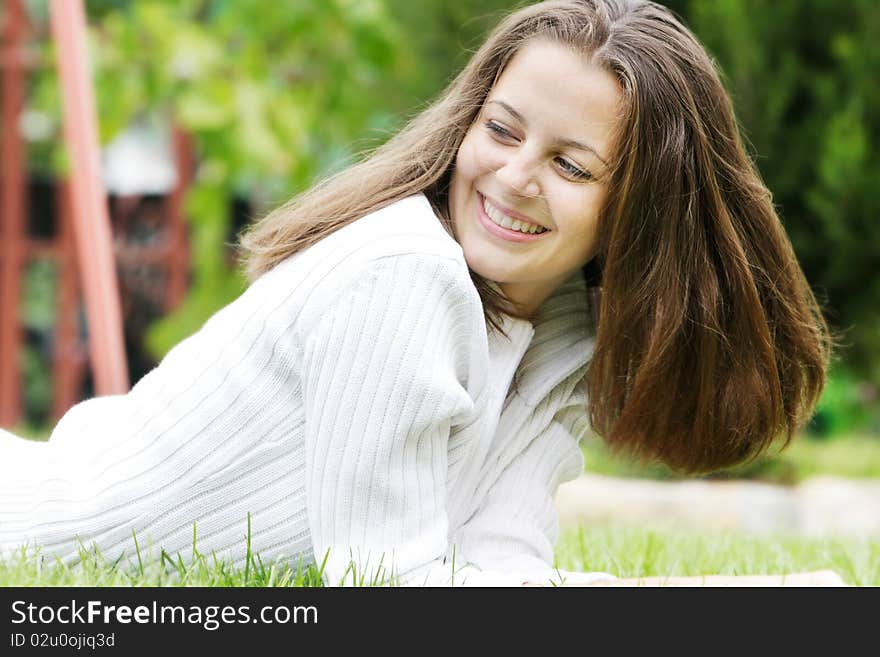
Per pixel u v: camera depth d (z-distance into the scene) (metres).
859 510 11.65
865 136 13.48
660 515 11.09
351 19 13.97
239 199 17.56
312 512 4.23
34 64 16.25
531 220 4.32
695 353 4.66
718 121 4.55
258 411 4.32
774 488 12.29
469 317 4.25
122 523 4.36
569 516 10.74
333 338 4.14
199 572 4.27
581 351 4.80
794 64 13.61
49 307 18.03
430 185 4.51
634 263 4.46
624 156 4.29
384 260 4.16
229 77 14.07
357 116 14.57
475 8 13.88
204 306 15.70
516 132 4.29
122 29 13.78
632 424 4.71
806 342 4.93
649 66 4.31
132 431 4.46
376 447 4.12
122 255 17.45
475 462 4.56
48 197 18.20
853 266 13.95
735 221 4.68
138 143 18.02
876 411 15.23
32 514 4.41
